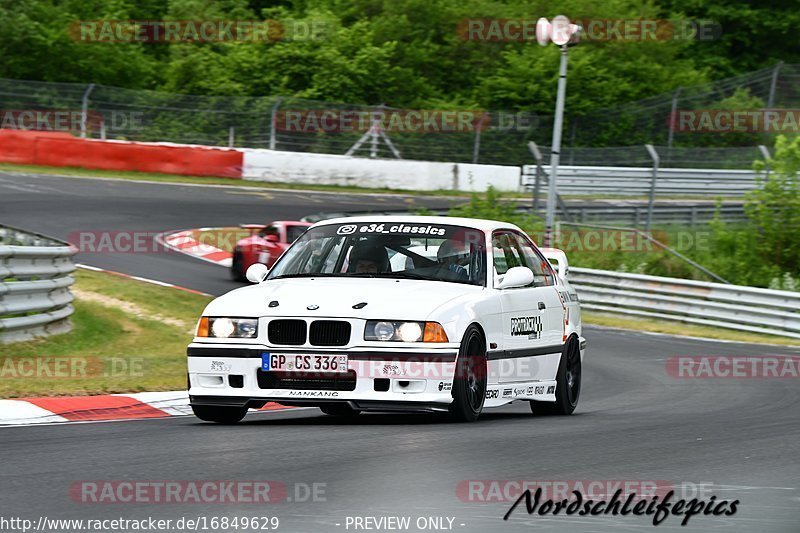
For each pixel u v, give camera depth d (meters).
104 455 21.81
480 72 161.00
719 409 33.38
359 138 135.62
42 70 148.12
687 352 55.47
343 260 29.23
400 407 25.66
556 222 89.38
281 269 29.77
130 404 31.94
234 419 28.08
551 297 32.09
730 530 16.31
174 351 45.94
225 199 108.06
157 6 172.75
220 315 26.69
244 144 133.12
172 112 132.62
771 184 88.56
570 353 32.75
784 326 67.81
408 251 29.25
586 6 166.62
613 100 154.38
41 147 118.38
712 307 71.81
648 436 25.73
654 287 75.19
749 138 147.88
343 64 149.50
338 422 28.31
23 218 87.38
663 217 102.38
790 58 186.50
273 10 166.12
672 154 115.94
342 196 117.88
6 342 40.50
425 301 26.45
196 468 20.31
